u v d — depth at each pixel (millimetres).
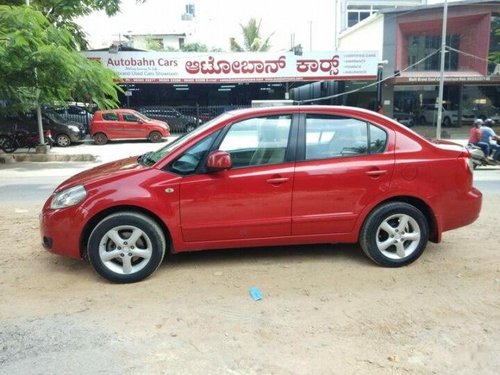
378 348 3176
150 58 24422
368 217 4578
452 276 4434
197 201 4328
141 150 19828
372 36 30375
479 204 4848
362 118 4633
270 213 4445
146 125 22672
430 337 3320
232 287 4199
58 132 21219
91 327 3482
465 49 28750
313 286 4207
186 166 4387
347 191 4508
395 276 4438
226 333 3383
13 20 13164
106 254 4273
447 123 30578
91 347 3209
